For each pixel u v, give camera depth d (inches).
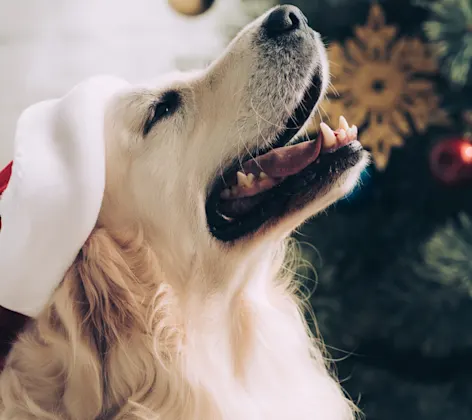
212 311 53.5
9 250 47.3
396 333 79.9
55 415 49.3
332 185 50.6
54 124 49.0
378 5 79.4
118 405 50.4
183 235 52.1
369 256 82.5
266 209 51.9
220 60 53.2
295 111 53.4
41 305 49.3
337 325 81.4
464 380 83.5
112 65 128.3
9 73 127.1
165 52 127.8
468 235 73.5
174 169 51.5
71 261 48.3
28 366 50.6
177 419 50.8
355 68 76.4
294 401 56.2
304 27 52.4
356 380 83.5
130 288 50.3
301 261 81.2
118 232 51.2
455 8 70.6
